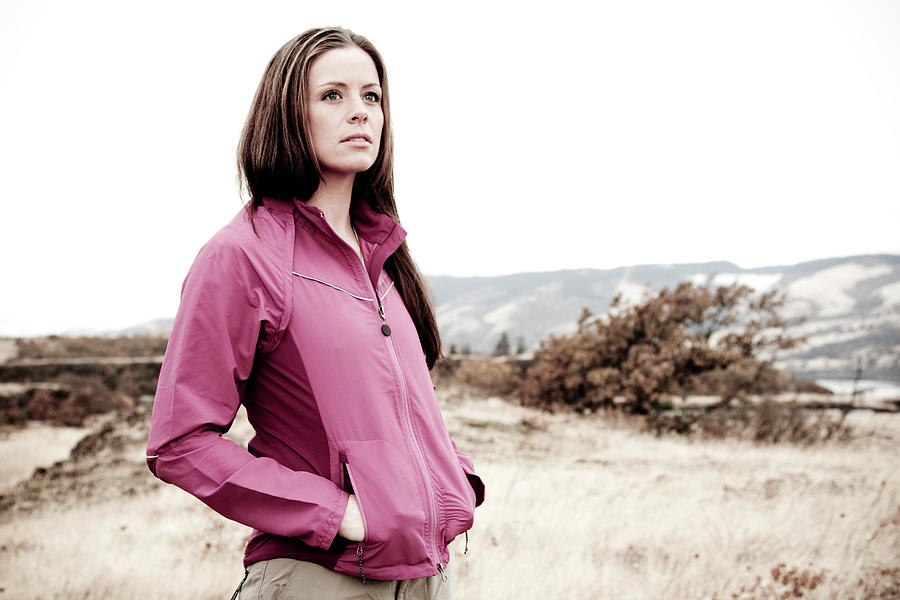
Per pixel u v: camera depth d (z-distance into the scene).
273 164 1.44
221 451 1.26
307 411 1.34
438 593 1.45
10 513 7.49
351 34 1.55
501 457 9.82
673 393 17.70
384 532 1.27
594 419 16.25
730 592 3.81
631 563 4.36
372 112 1.52
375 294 1.46
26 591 4.10
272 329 1.33
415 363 1.49
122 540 5.36
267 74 1.49
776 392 18.98
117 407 27.33
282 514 1.25
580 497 6.39
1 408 24.34
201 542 5.18
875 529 5.07
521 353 30.70
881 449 12.18
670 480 7.72
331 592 1.31
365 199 1.67
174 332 1.32
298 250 1.41
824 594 3.77
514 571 4.03
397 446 1.35
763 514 5.68
